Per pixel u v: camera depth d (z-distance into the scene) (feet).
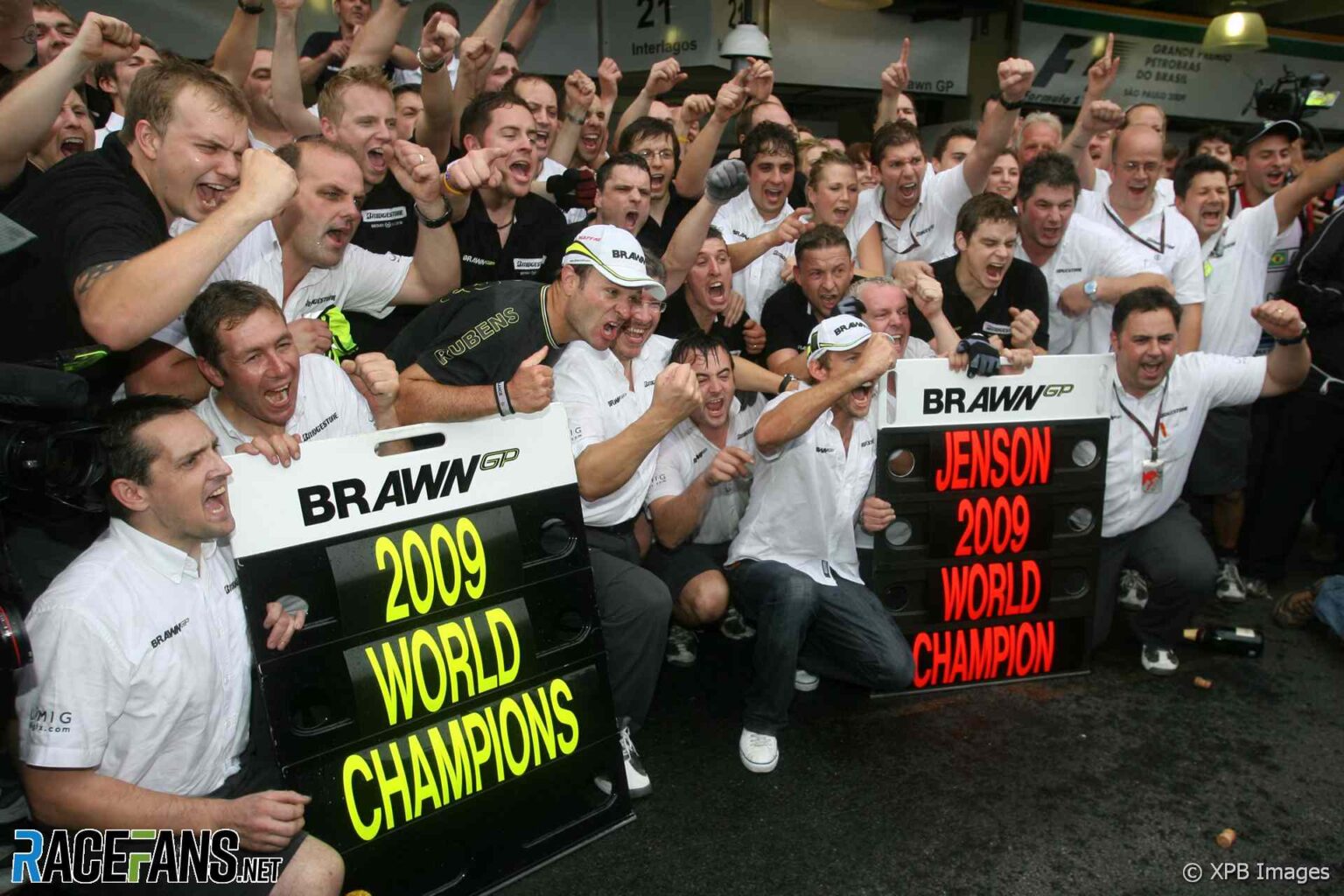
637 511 9.71
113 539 6.04
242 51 12.28
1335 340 12.56
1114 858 8.11
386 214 10.56
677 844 8.29
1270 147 14.96
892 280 10.95
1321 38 34.17
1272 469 13.21
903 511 10.28
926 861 8.06
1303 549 15.28
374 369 7.44
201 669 6.21
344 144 10.01
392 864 7.07
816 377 9.89
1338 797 8.98
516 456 7.78
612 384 9.63
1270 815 8.71
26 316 6.56
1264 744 9.85
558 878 7.84
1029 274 12.30
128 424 5.75
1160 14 30.60
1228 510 13.98
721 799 8.93
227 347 6.40
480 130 11.00
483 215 11.07
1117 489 11.07
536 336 8.50
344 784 6.84
